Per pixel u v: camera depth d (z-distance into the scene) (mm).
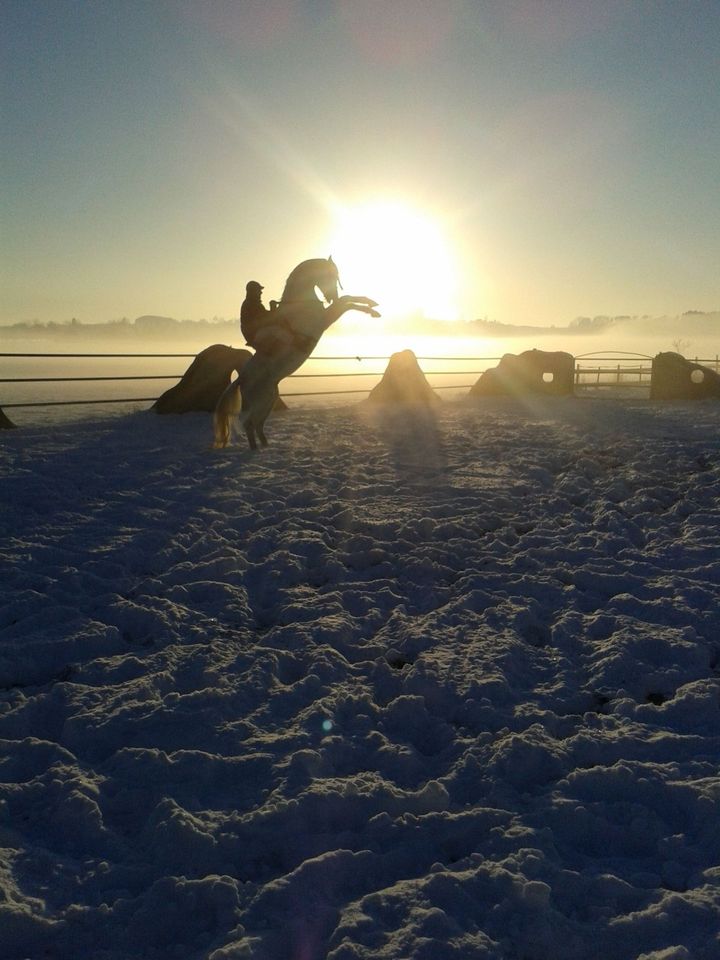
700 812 3170
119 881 2811
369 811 3195
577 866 2900
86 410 18953
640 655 4699
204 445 12070
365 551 6555
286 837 3037
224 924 2596
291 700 4125
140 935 2559
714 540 6902
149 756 3484
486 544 6930
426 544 6816
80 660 4551
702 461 10898
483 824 3104
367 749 3693
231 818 3113
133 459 10609
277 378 10961
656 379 22641
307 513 7793
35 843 2992
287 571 6125
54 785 3283
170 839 2955
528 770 3490
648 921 2559
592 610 5508
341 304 10500
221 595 5617
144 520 7383
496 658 4543
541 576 6055
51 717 3934
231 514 7773
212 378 16531
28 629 4879
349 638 4918
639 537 7230
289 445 12117
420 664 4430
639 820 3117
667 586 5812
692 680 4406
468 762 3551
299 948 2488
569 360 23969
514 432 14250
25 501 7984
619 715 4008
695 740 3709
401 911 2627
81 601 5355
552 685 4367
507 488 9055
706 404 20906
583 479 9594
